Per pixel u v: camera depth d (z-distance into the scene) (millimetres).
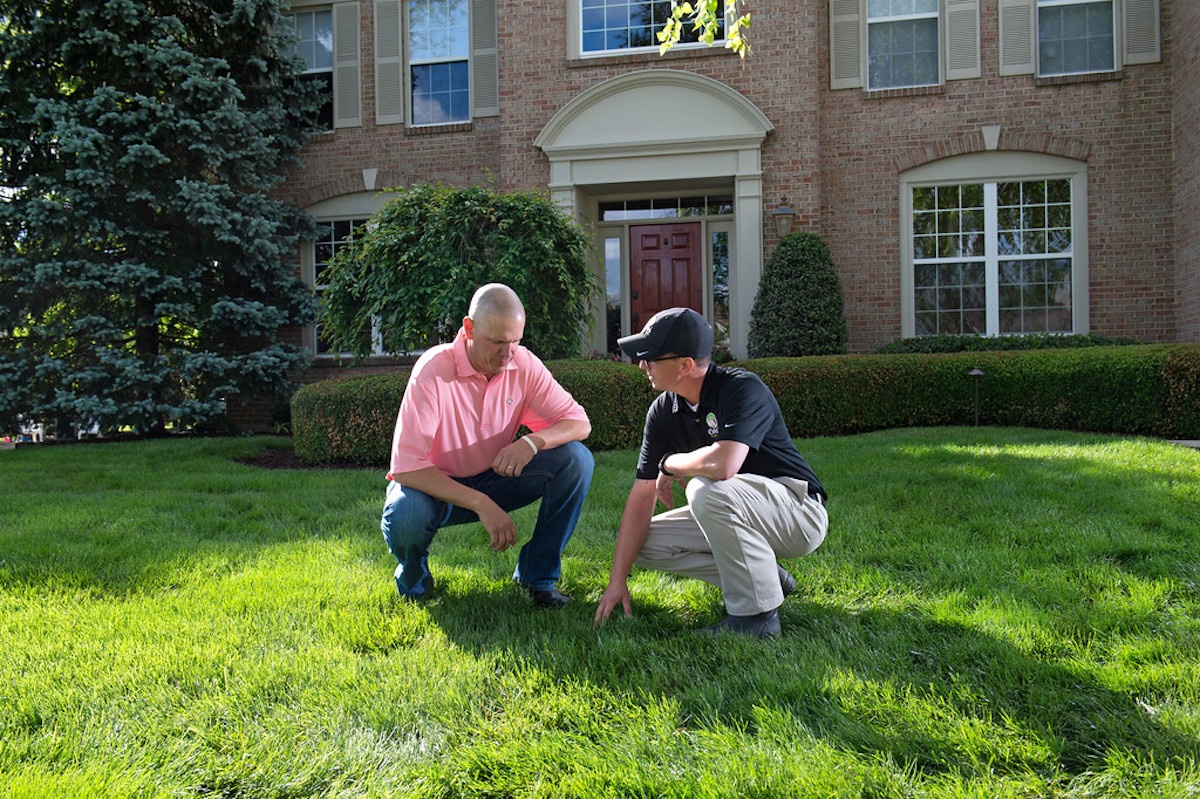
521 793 1583
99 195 8961
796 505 2521
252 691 2023
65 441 9922
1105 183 9742
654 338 2443
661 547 2660
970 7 9961
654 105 9883
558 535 2811
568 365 6969
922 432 7141
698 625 2537
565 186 10062
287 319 10594
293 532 3934
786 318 9125
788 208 9414
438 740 1778
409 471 2562
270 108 10531
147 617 2617
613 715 1877
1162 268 9609
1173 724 1722
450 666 2164
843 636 2330
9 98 9156
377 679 2090
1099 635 2270
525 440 2639
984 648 2168
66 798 1513
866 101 10219
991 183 10039
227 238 9305
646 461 2637
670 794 1545
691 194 10750
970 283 10133
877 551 3197
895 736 1717
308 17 11609
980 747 1670
